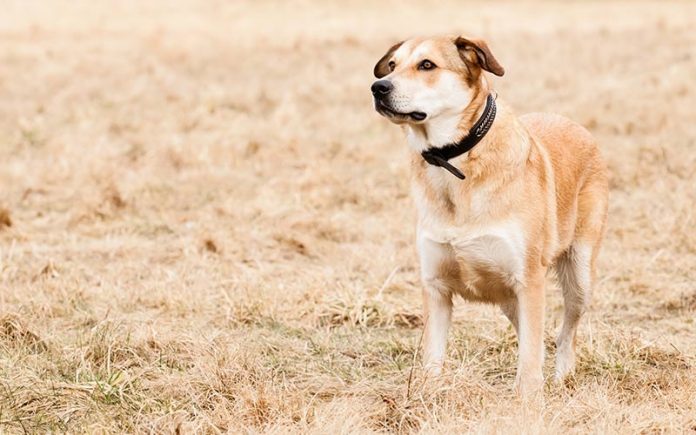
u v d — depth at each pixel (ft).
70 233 41.70
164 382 25.09
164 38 111.34
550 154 26.55
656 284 34.76
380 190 48.42
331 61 92.48
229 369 25.48
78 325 30.40
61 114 68.64
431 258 24.75
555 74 80.59
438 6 153.38
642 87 71.82
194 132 62.13
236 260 37.68
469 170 24.03
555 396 24.07
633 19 126.00
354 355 28.43
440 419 22.72
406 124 24.48
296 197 45.55
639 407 23.08
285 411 23.07
